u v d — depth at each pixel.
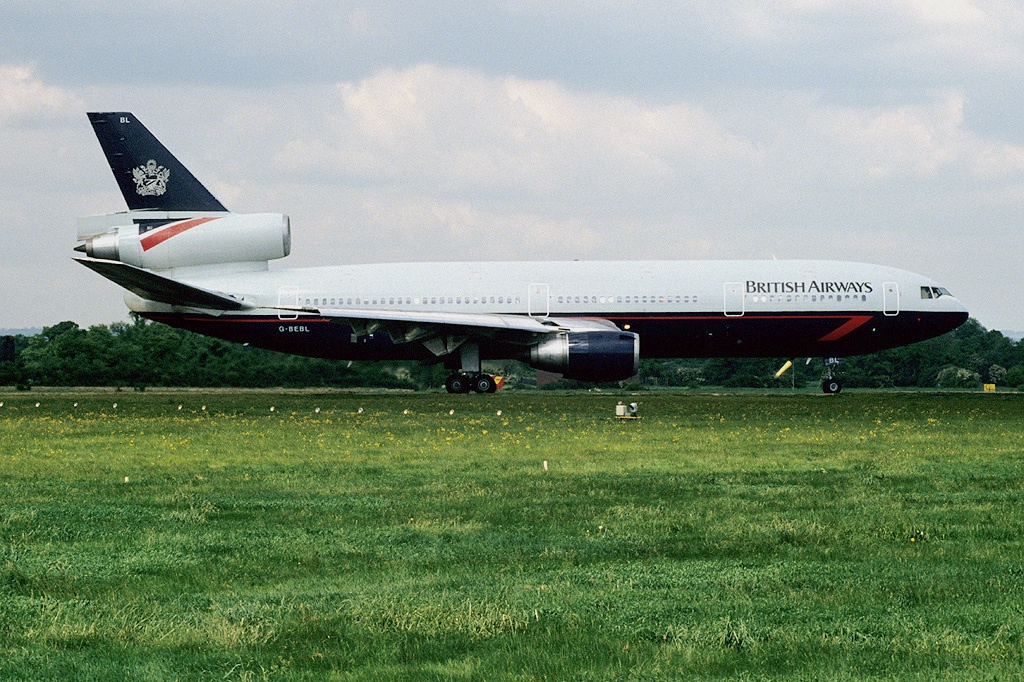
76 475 91.38
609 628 46.06
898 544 61.91
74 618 47.72
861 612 48.03
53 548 61.34
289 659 42.69
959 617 47.03
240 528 67.12
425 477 89.06
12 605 49.69
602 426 135.38
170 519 69.81
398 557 58.91
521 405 177.50
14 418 152.75
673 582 53.31
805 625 46.25
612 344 192.75
